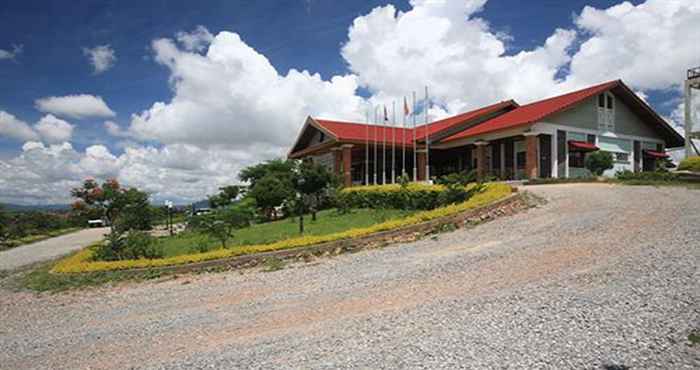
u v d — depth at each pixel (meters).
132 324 5.90
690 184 13.46
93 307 7.30
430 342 3.98
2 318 7.16
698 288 4.68
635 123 23.45
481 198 11.66
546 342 3.74
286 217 20.75
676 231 7.32
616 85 21.53
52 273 10.49
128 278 9.33
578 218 9.24
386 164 25.97
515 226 9.41
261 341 4.55
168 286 8.31
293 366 3.76
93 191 18.61
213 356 4.26
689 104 21.39
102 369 4.30
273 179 21.52
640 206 9.95
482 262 6.84
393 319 4.74
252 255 9.35
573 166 21.11
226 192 25.75
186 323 5.63
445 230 10.00
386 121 23.50
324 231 13.18
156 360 4.36
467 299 5.14
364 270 7.47
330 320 4.99
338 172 21.80
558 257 6.54
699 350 3.37
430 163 26.97
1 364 4.83
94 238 27.02
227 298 6.76
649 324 3.91
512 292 5.19
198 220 18.98
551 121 19.73
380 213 15.20
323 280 7.14
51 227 35.53
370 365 3.60
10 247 23.86
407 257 8.05
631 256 6.12
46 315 7.09
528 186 16.55
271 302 6.17
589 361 3.33
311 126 26.52
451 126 23.77
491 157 23.36
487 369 3.33
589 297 4.71
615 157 22.30
